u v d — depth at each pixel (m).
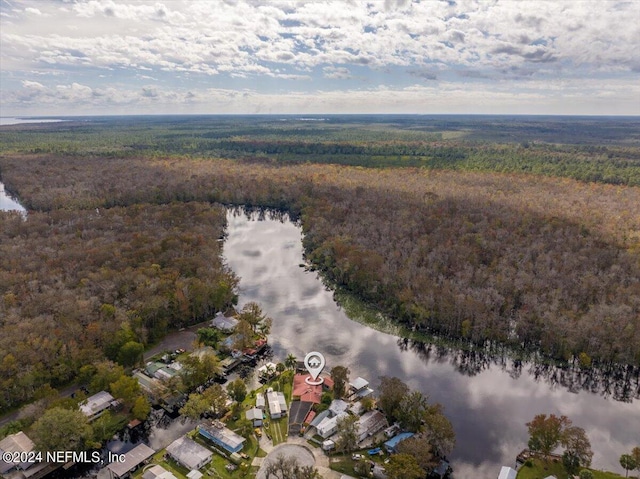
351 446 107.75
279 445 110.94
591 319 158.50
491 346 164.88
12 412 122.31
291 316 184.38
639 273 195.88
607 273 196.25
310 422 118.50
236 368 147.62
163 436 116.69
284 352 158.00
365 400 122.75
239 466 103.50
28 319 147.75
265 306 192.50
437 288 182.50
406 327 177.50
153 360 147.12
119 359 138.38
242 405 126.44
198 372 131.50
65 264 197.38
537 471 104.62
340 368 129.50
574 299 178.50
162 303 164.62
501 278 190.38
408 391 123.62
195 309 174.50
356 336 170.25
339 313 188.12
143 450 107.75
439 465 105.38
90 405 120.62
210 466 104.00
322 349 160.62
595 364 153.12
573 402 135.62
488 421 125.19
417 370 149.88
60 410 106.00
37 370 127.12
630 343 149.38
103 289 172.50
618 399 137.75
